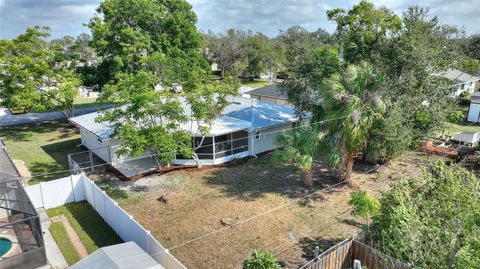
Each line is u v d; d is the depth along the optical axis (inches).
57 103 1301.7
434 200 426.3
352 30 856.3
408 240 381.7
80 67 1357.0
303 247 530.0
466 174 474.3
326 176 805.9
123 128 717.9
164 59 1162.6
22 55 1148.5
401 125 721.6
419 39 795.4
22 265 480.4
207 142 883.4
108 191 733.3
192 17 1508.4
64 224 609.9
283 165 887.1
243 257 509.0
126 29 1270.9
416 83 800.9
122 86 779.4
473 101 1331.2
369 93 681.6
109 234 581.9
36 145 1053.2
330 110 700.7
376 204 501.7
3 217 593.6
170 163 874.1
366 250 428.8
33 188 645.3
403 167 861.8
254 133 954.1
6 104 1087.0
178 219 618.2
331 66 813.2
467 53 2010.3
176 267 427.2
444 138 1056.2
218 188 748.6
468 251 346.3
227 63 2731.3
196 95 802.2
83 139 1032.8
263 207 657.6
